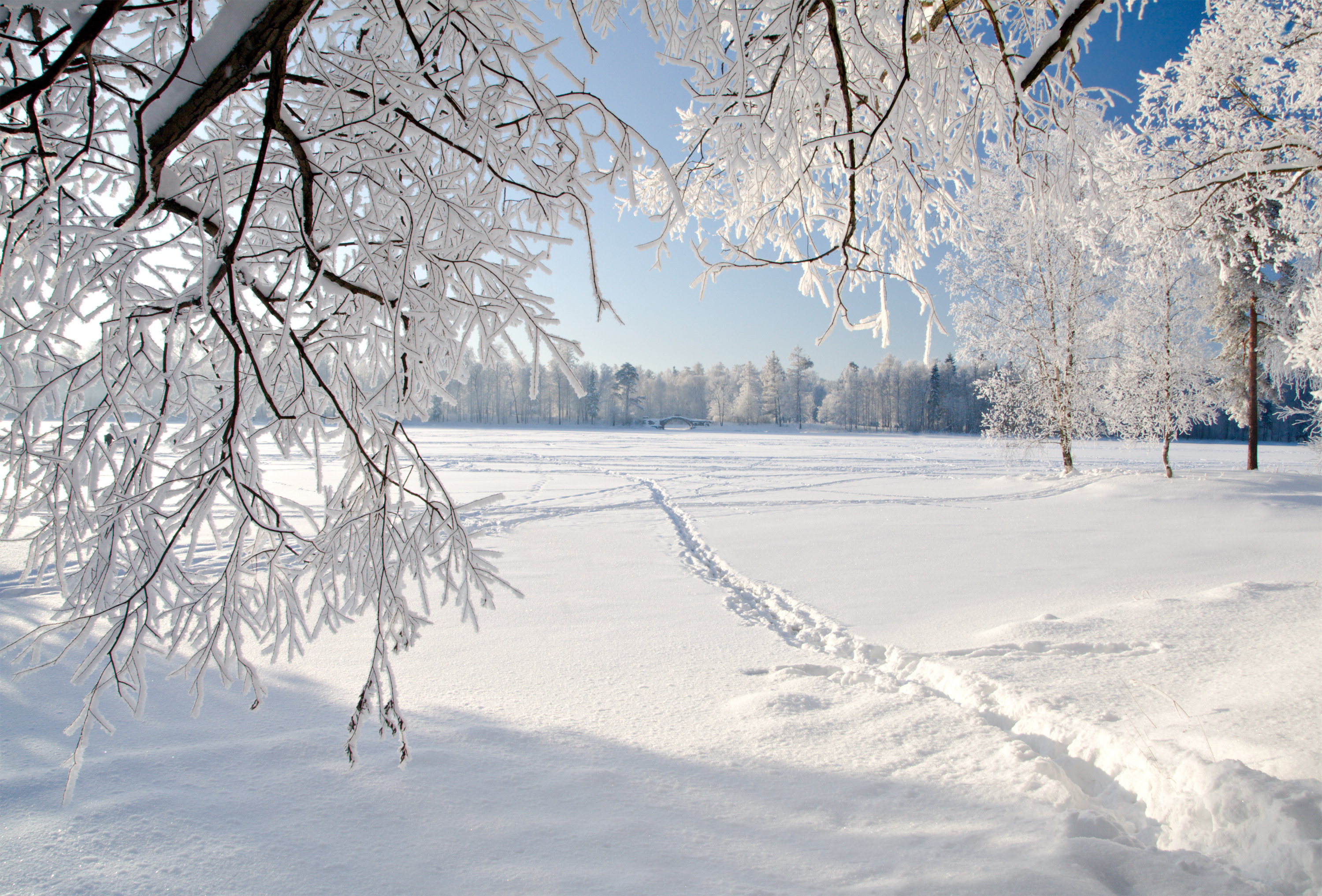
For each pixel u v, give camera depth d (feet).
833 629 17.22
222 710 11.30
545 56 6.06
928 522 38.65
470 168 6.44
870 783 8.52
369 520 6.78
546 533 34.60
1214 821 6.88
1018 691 11.21
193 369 6.77
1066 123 9.30
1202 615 14.87
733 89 7.02
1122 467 82.64
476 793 8.32
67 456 6.24
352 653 14.65
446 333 6.54
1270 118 24.22
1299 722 8.61
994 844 6.88
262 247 6.79
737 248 8.04
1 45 6.07
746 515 42.52
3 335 6.61
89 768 8.91
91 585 6.21
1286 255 25.14
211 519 6.44
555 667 13.89
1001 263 58.80
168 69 5.56
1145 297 56.95
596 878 6.50
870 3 7.94
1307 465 92.07
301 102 6.61
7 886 6.29
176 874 6.56
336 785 8.48
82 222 6.73
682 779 8.75
